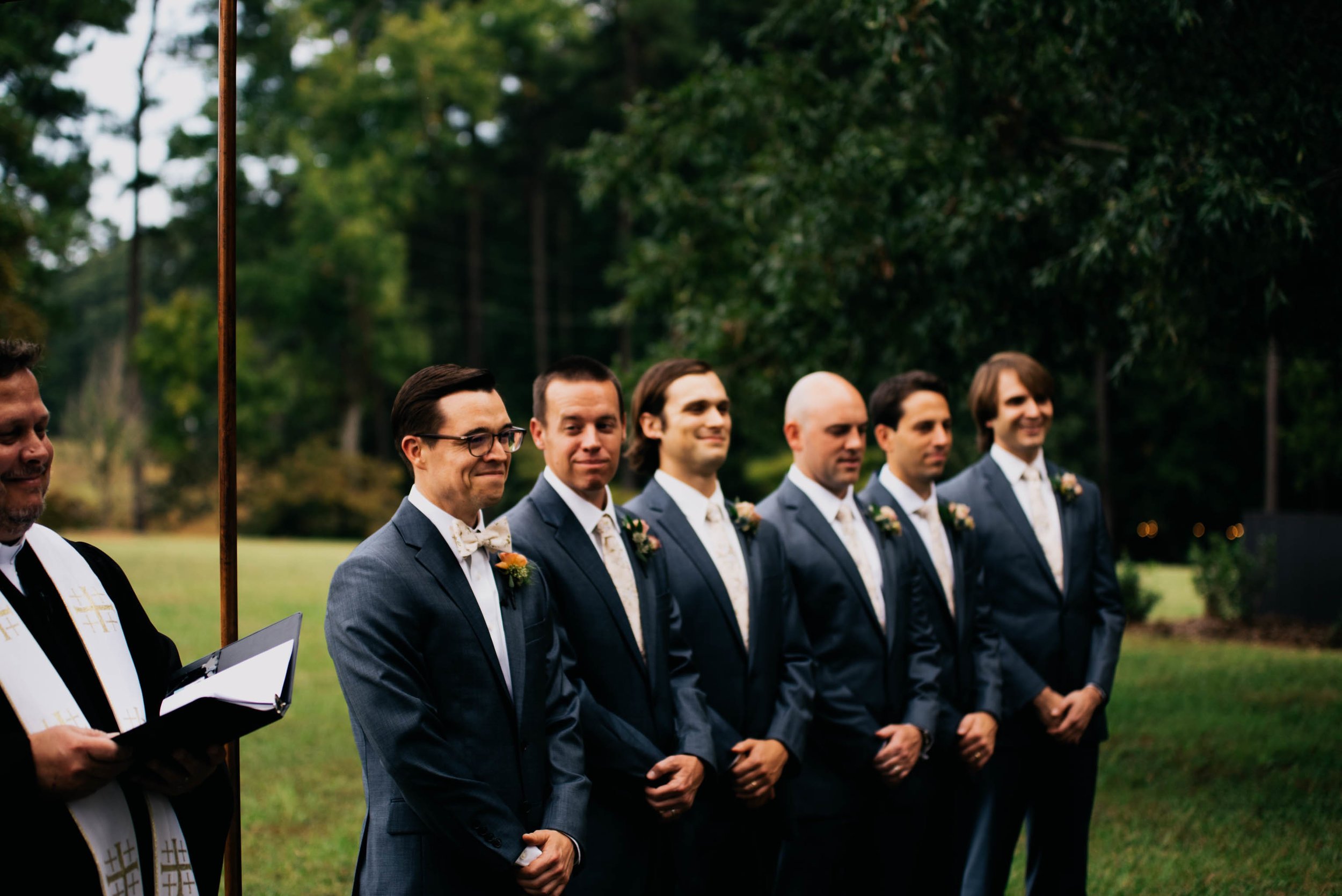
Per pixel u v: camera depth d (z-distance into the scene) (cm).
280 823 594
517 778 298
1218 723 815
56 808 229
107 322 4803
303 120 3456
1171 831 571
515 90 3753
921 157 819
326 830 582
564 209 3897
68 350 4738
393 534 304
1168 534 3114
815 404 434
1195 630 1336
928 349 862
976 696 445
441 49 3378
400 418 312
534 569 326
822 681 420
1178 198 599
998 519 484
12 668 234
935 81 743
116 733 240
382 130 3431
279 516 3155
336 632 293
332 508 3177
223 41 329
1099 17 616
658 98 1095
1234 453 3023
